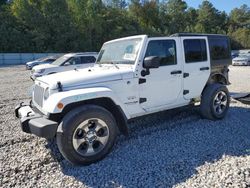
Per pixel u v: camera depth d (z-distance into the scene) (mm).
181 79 5109
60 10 50812
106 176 3480
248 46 78188
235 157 3869
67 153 3637
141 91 4508
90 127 3840
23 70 24156
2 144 4703
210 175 3365
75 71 4617
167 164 3717
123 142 4617
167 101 4945
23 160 4020
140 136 4891
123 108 4305
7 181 3428
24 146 4590
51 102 3666
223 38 6082
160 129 5258
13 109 7617
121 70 4367
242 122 5617
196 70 5391
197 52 5453
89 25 53594
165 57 4848
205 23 92000
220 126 5363
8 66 31797
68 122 3609
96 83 4082
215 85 5715
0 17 47875
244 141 4520
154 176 3420
